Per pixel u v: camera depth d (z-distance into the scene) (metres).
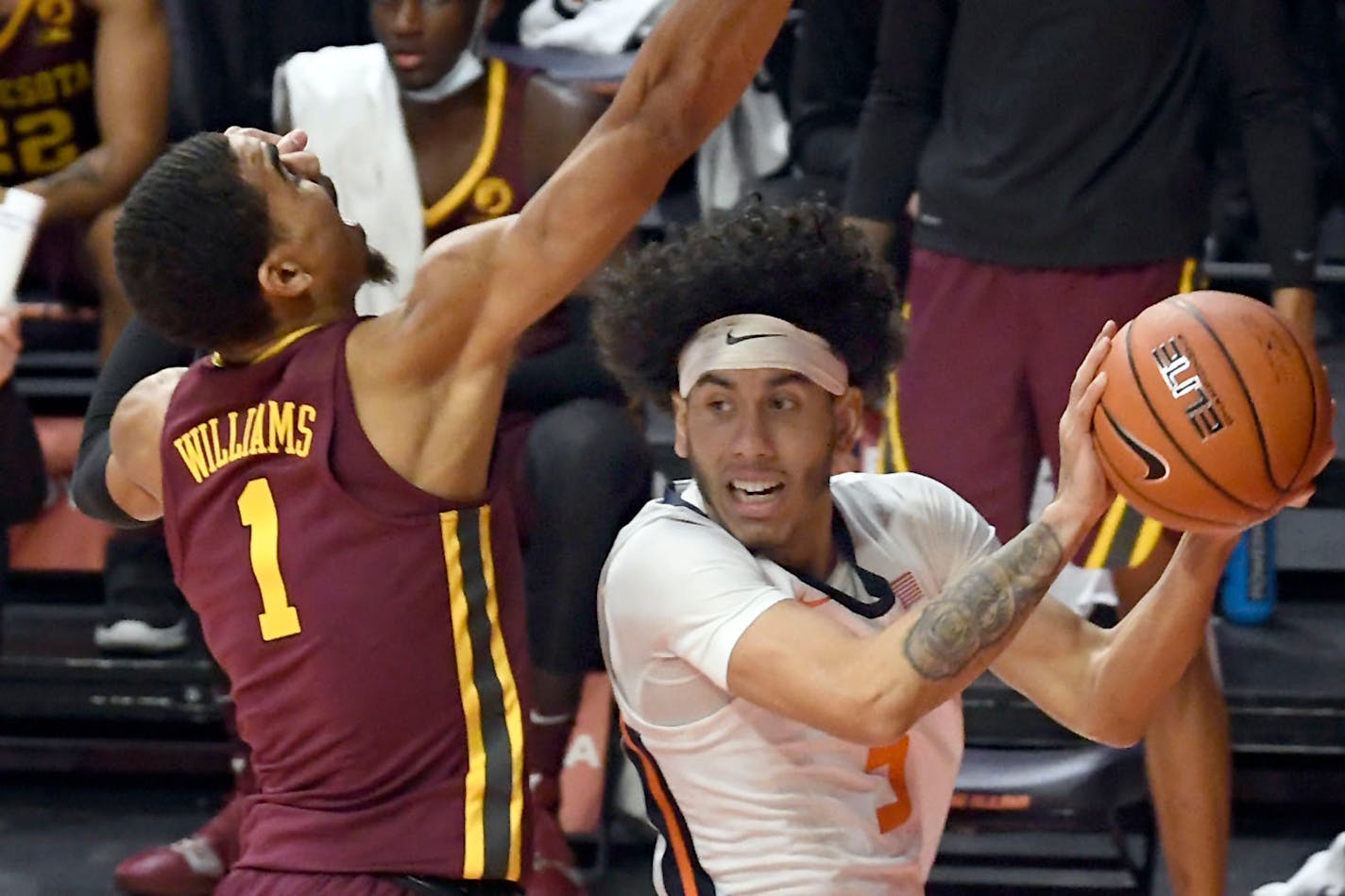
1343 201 19.09
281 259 7.17
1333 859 9.62
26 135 14.45
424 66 12.12
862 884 7.21
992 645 6.26
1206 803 11.18
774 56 17.23
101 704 14.29
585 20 15.81
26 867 13.39
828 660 6.42
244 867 7.34
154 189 7.14
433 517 7.07
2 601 14.41
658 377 7.51
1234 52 11.34
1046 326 11.69
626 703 7.38
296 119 12.41
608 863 13.39
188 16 16.58
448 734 7.20
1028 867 13.40
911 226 14.98
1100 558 11.20
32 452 14.06
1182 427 6.35
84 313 15.41
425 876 7.16
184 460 7.36
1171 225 11.51
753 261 7.19
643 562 7.11
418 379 7.03
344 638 7.05
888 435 12.36
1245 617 14.89
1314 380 6.45
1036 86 11.48
